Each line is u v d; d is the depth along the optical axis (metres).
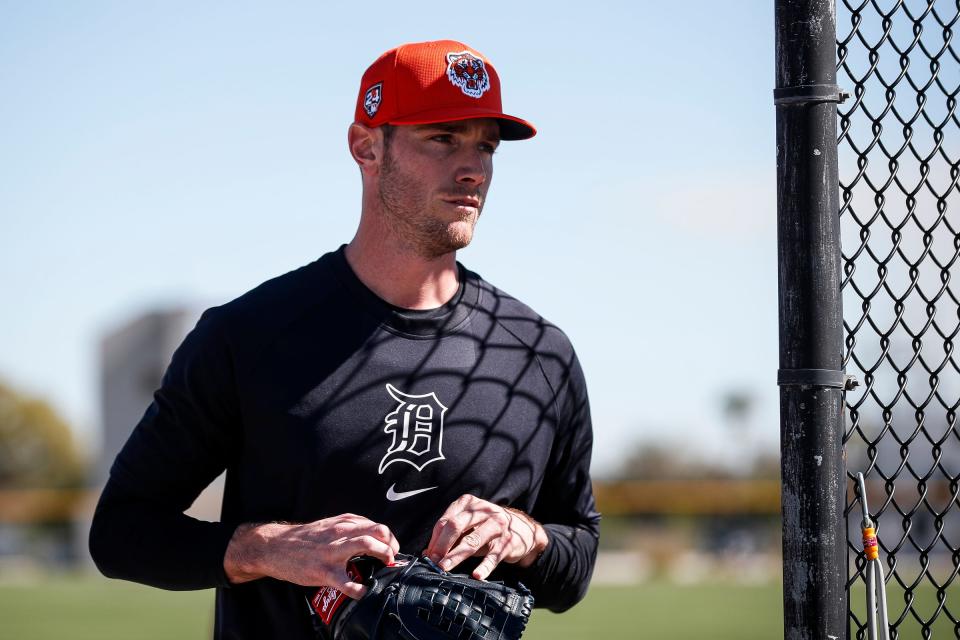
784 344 7.66
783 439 7.68
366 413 8.85
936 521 8.90
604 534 84.69
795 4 7.68
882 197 8.70
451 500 8.97
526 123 9.17
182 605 49.78
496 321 9.63
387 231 9.12
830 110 7.70
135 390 133.25
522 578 9.20
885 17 8.73
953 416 9.03
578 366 10.06
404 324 9.16
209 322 9.04
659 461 186.00
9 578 71.88
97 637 39.84
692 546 83.00
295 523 8.63
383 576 8.00
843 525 7.62
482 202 9.12
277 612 8.90
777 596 53.00
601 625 42.47
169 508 9.11
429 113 8.71
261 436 8.83
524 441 9.37
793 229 7.64
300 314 9.06
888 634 7.83
